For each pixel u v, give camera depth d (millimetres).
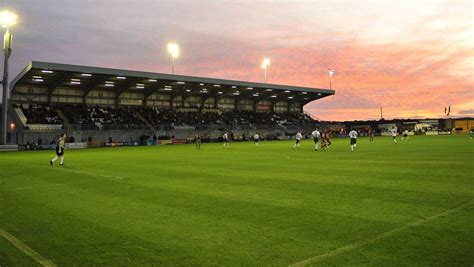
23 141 50344
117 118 62719
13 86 55438
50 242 6418
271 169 17219
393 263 5031
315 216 7770
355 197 9773
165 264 5234
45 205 9727
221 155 28406
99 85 61781
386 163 18938
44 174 17359
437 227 6707
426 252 5422
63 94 60719
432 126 93812
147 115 67188
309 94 83750
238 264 5156
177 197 10430
